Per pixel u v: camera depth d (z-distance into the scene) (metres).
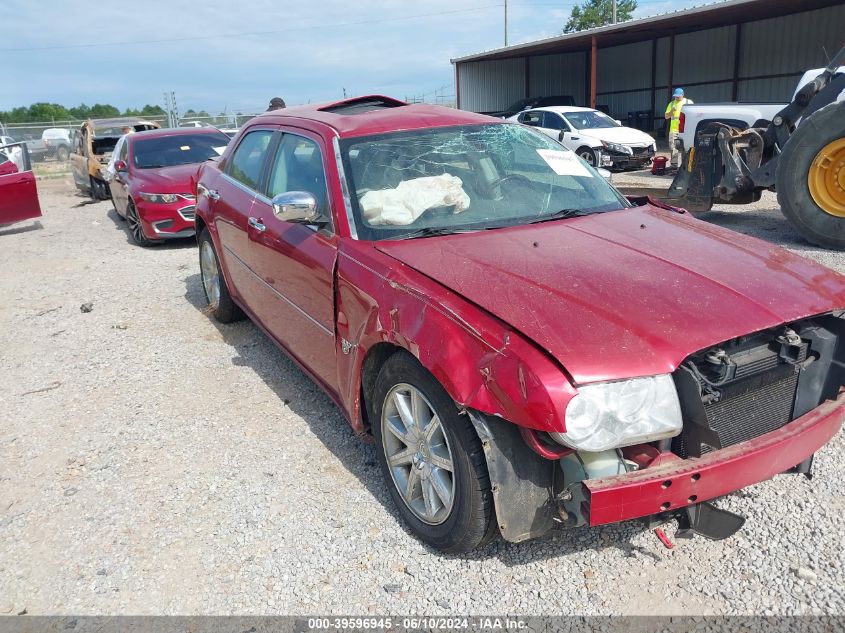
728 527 2.49
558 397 2.25
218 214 5.31
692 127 12.39
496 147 4.05
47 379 5.12
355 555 2.96
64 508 3.44
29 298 7.46
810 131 7.16
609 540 2.97
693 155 8.80
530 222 3.56
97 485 3.63
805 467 2.92
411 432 2.94
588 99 32.53
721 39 25.67
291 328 4.18
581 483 2.37
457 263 2.99
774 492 3.19
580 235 3.31
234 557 2.99
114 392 4.79
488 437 2.49
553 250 3.10
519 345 2.40
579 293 2.66
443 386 2.61
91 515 3.37
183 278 7.87
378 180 3.66
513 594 2.69
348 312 3.27
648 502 2.36
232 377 4.91
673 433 2.38
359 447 3.84
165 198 9.38
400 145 3.88
